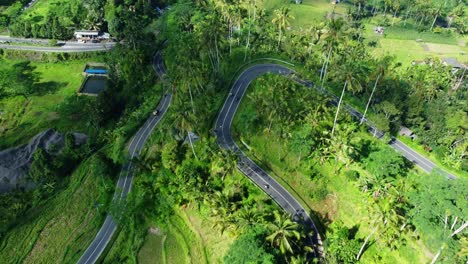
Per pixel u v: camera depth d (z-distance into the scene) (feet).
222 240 357.20
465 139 437.17
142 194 411.13
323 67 532.32
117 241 383.45
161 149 453.58
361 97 521.65
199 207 386.32
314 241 339.36
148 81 620.08
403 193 321.32
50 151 501.97
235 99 490.90
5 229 399.44
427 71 625.41
